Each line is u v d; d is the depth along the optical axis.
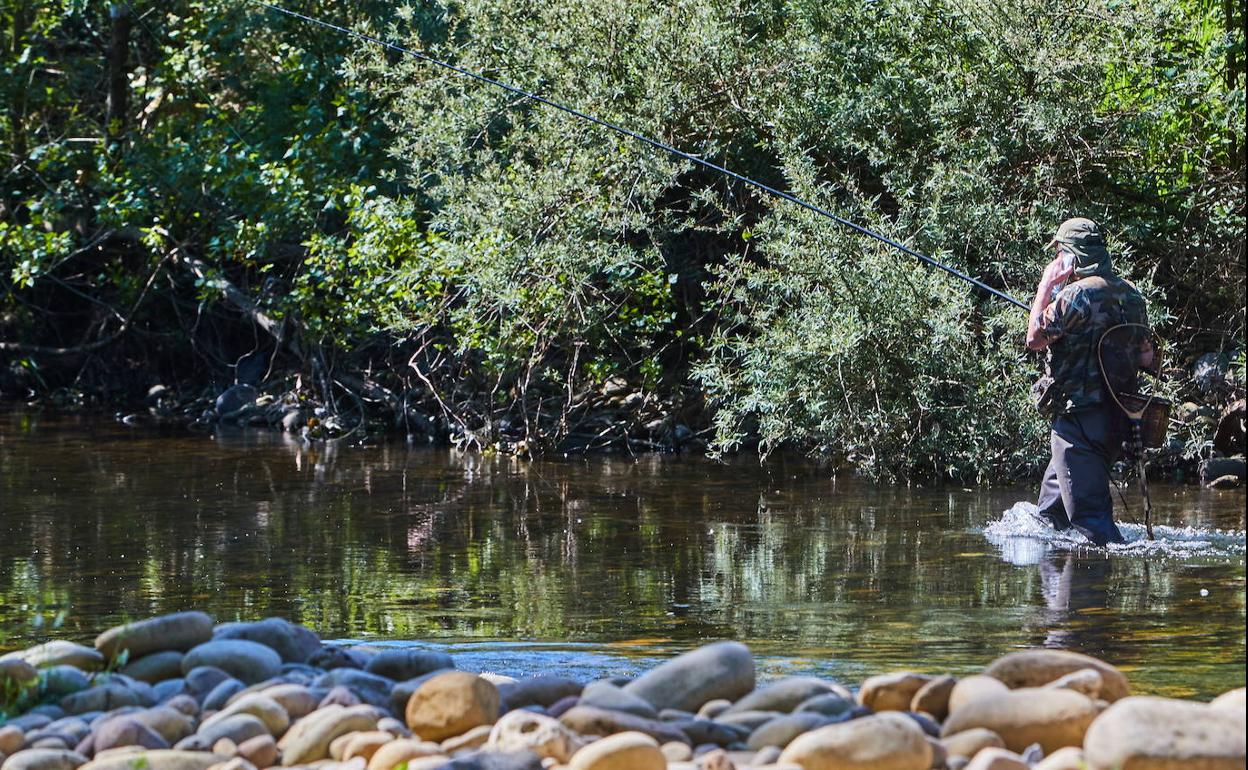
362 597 12.16
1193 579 12.15
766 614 11.08
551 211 22.34
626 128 22.11
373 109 27.69
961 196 20.00
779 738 6.24
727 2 22.66
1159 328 21.11
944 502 17.33
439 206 25.19
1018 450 19.12
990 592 11.77
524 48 23.59
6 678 7.23
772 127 22.16
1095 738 5.42
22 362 30.97
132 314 30.45
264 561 13.95
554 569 13.38
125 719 6.48
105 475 20.38
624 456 22.61
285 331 28.80
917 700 6.67
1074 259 14.37
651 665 9.21
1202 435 19.30
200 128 29.50
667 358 25.14
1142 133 20.78
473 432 24.17
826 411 19.88
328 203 25.73
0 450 23.17
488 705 6.67
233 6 28.52
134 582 12.95
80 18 32.31
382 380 27.03
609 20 22.69
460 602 11.88
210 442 24.53
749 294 23.05
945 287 19.14
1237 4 20.06
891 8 21.33
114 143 30.66
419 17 26.64
